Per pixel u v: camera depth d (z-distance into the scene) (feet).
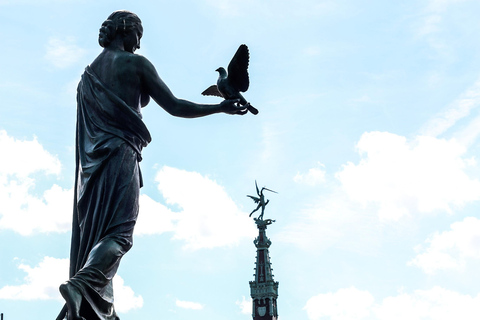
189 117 40.68
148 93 41.09
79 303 34.65
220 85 40.57
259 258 247.29
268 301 241.14
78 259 38.63
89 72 40.65
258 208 253.03
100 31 41.68
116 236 37.60
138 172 39.91
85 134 39.91
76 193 40.42
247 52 39.50
